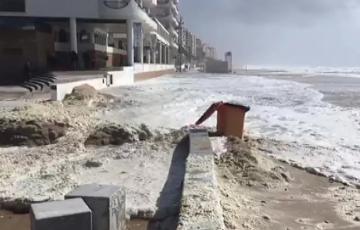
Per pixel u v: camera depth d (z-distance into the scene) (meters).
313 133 15.70
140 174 9.16
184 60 148.12
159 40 80.12
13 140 12.76
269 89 43.59
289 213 7.29
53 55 44.03
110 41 63.69
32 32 40.06
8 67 39.88
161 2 105.62
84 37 50.22
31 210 4.68
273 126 17.33
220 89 42.19
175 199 7.45
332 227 6.74
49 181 8.61
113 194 5.47
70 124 14.55
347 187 9.00
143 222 6.74
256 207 7.45
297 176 9.75
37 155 11.27
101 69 44.09
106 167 9.82
